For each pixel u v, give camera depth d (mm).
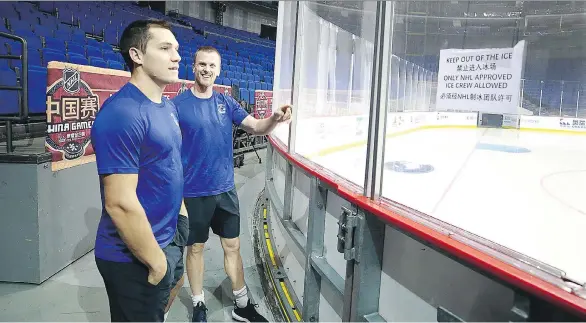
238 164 6926
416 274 1411
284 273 2768
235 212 2301
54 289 2551
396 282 1523
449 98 1278
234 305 2393
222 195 2232
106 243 1407
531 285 907
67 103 2754
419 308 1400
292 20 3609
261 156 8219
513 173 3807
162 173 1404
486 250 1104
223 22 17812
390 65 1559
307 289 2148
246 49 15688
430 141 6078
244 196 5113
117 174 1258
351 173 2498
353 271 1652
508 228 1976
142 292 1428
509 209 2346
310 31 3887
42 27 6332
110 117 1264
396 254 1524
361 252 1573
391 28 1536
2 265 2588
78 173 2961
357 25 5805
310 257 2133
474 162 4387
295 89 2721
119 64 6434
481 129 7738
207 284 2773
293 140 2793
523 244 1751
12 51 4625
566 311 861
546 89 9227
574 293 872
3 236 2568
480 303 1137
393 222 1377
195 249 2232
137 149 1296
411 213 1438
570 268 1495
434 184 2939
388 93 1545
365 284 1596
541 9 9156
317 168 2232
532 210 2357
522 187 3127
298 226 2701
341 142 4164
